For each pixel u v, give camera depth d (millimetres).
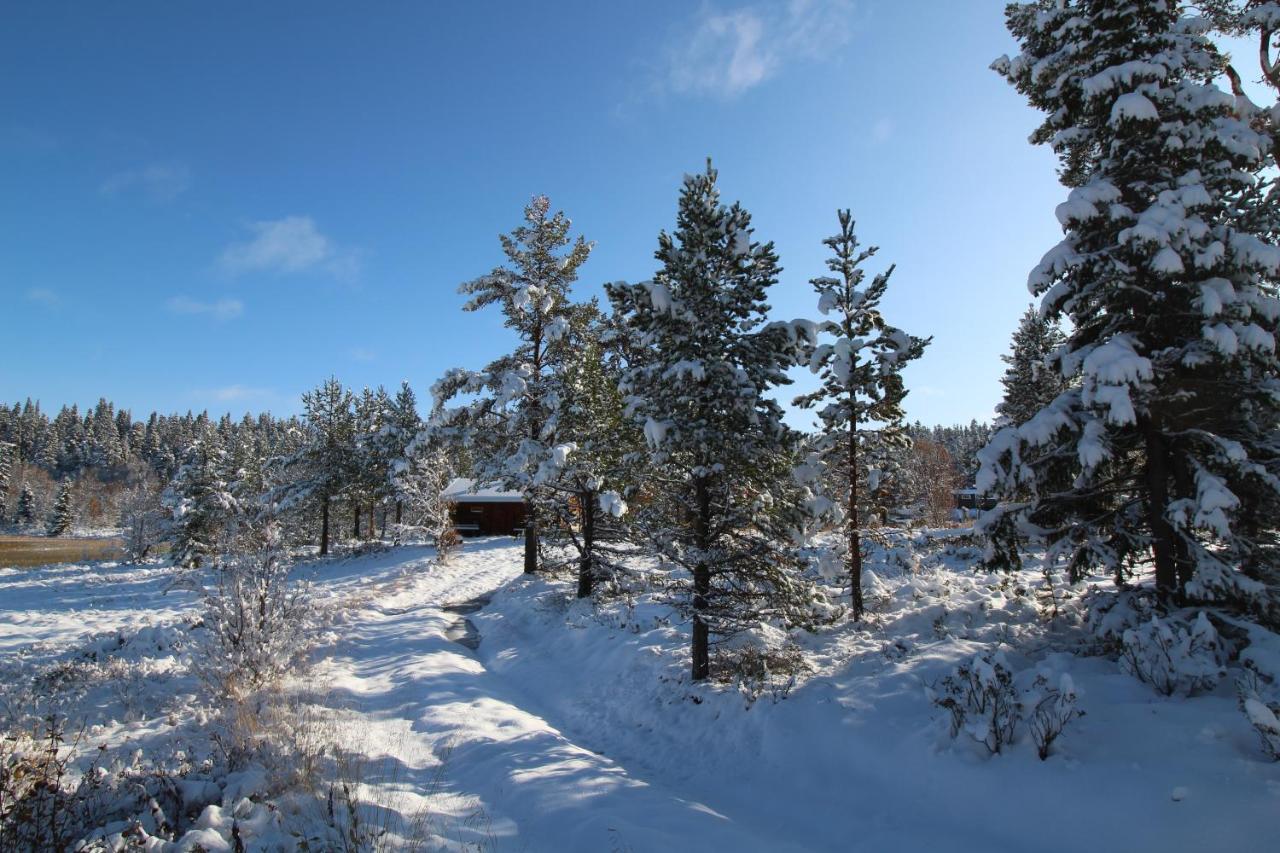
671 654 12656
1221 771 5656
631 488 12867
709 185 11250
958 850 5945
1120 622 8039
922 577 15312
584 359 21062
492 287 23766
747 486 11227
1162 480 8125
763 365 11109
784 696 9594
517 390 22062
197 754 7520
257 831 5551
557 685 13062
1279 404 7473
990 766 6711
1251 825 5020
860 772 7559
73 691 10211
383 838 5594
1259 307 7426
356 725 9312
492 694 11844
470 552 35312
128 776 6324
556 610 18547
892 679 9133
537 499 21016
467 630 18688
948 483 44562
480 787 7434
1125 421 7105
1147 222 7320
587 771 7711
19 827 5391
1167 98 7719
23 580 32250
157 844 5082
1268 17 9773
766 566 11133
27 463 126125
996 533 8828
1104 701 7137
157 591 26875
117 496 93562
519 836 6098
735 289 10875
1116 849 5387
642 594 17953
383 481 42156
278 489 38750
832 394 13930
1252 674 6555
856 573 13500
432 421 24141
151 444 147500
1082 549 8820
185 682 11000
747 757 8688
